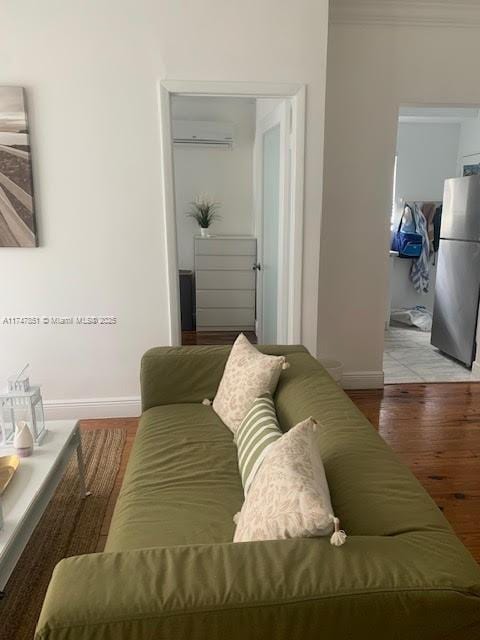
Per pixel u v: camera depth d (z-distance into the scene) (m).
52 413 3.24
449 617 0.94
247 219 5.77
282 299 3.30
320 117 3.00
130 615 0.89
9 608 1.73
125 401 3.27
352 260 3.66
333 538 1.02
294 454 1.28
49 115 2.86
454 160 5.88
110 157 2.94
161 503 1.64
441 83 3.44
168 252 3.09
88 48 2.81
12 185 2.88
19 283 3.05
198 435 2.12
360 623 0.93
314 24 2.88
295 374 2.16
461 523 2.24
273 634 0.92
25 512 1.62
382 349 3.83
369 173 3.53
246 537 1.18
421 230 5.79
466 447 2.95
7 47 2.76
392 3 3.24
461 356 4.41
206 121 5.43
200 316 5.58
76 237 3.02
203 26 2.84
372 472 1.30
